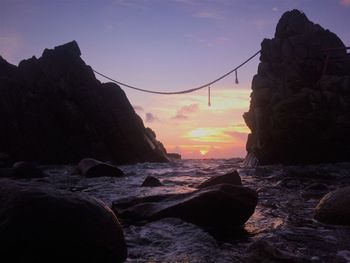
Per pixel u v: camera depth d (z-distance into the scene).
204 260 4.82
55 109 27.16
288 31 24.61
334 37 25.33
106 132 27.78
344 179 15.23
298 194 10.73
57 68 28.00
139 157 28.48
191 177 16.89
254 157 24.61
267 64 24.75
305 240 5.78
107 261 4.57
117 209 7.43
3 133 25.83
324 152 22.59
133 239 5.69
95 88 28.44
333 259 4.84
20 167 15.37
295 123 22.42
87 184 13.51
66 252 4.26
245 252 5.07
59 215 4.32
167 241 5.61
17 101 26.72
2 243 4.01
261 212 8.08
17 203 4.23
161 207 6.99
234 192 6.98
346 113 22.30
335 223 6.88
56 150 26.69
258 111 23.88
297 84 23.39
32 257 4.11
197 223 6.73
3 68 27.78
